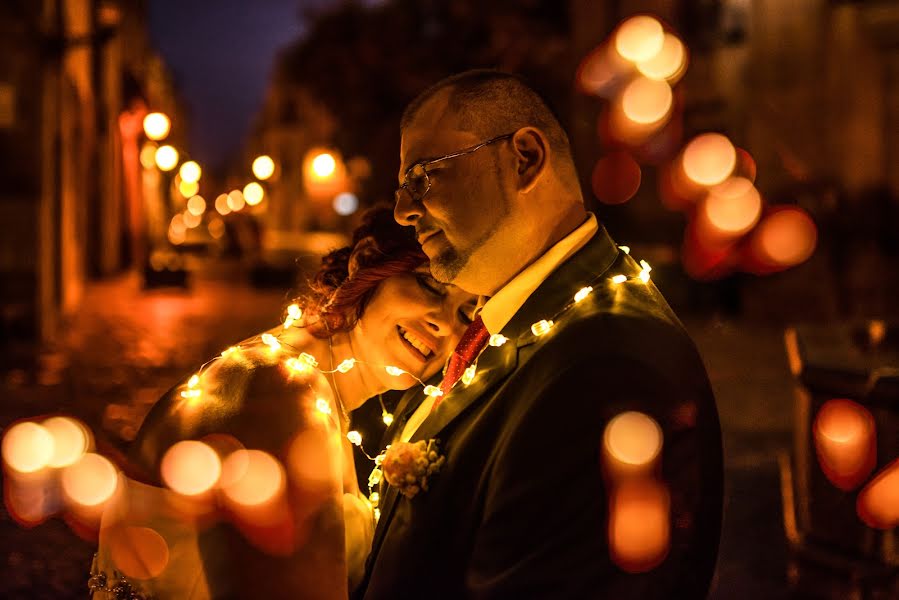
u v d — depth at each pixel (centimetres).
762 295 1562
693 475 178
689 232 1705
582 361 182
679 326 199
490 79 206
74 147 1848
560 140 210
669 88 1448
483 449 198
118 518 221
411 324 242
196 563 211
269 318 1686
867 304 1500
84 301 1900
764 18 1544
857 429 428
